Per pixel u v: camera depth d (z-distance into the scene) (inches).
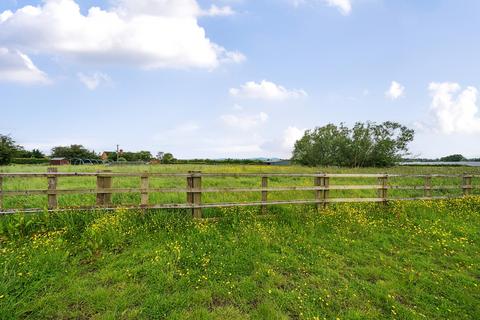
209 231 242.8
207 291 155.3
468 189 440.1
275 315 136.8
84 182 480.4
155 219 257.4
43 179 512.7
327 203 343.0
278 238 238.4
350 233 265.0
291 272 185.3
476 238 264.2
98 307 137.5
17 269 165.0
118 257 193.6
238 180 594.6
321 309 145.7
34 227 231.0
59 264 175.2
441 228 287.1
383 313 145.6
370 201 365.7
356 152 1557.6
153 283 161.2
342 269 193.3
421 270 194.2
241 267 186.1
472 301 157.6
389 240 254.5
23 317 130.0
